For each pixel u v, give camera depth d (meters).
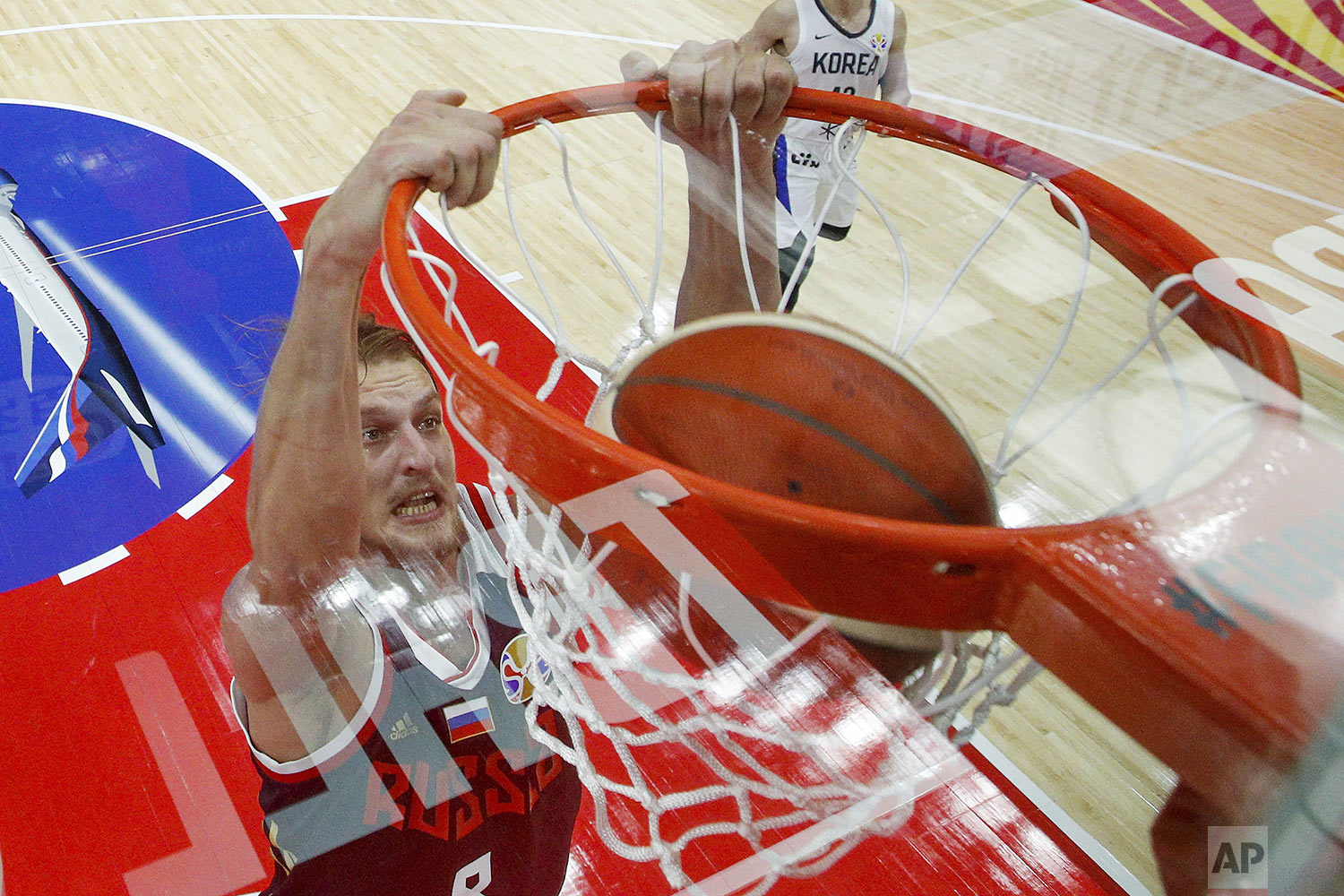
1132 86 2.18
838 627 0.80
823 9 2.00
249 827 1.37
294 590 1.05
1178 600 0.68
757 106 1.31
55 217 2.56
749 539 0.76
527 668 1.10
